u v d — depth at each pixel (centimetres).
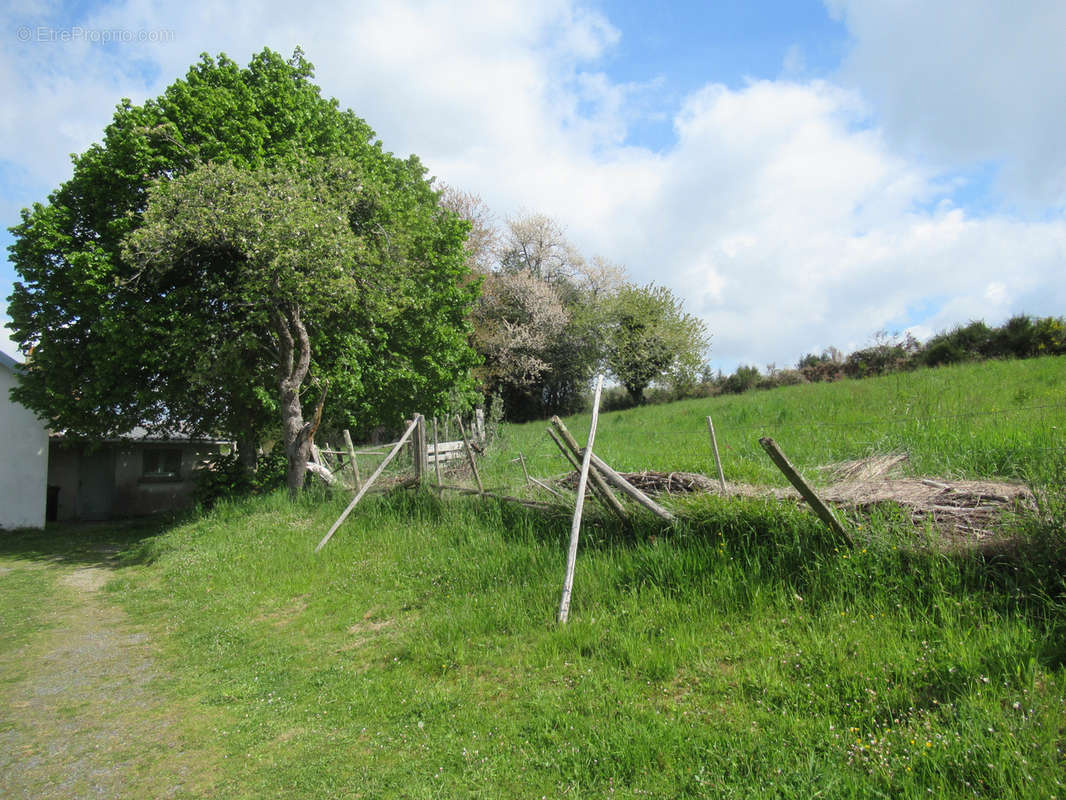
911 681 384
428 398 2073
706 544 607
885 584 487
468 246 4075
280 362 1524
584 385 4575
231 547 1110
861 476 778
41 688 605
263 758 431
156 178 1509
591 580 616
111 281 1516
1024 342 2162
